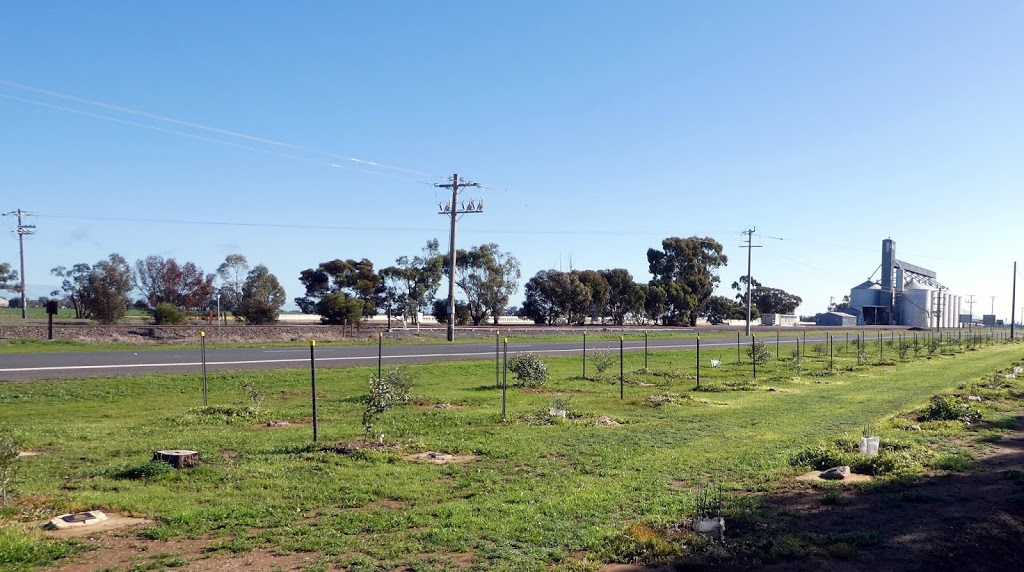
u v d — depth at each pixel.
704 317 131.50
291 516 9.55
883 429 17.50
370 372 28.30
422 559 8.05
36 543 8.04
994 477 12.43
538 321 89.88
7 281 90.25
